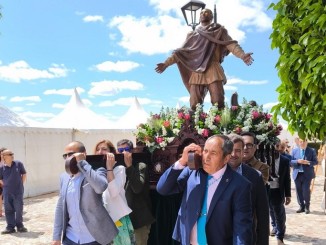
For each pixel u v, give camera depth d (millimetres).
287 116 2652
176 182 3088
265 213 3287
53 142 14359
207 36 5008
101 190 3393
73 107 18172
